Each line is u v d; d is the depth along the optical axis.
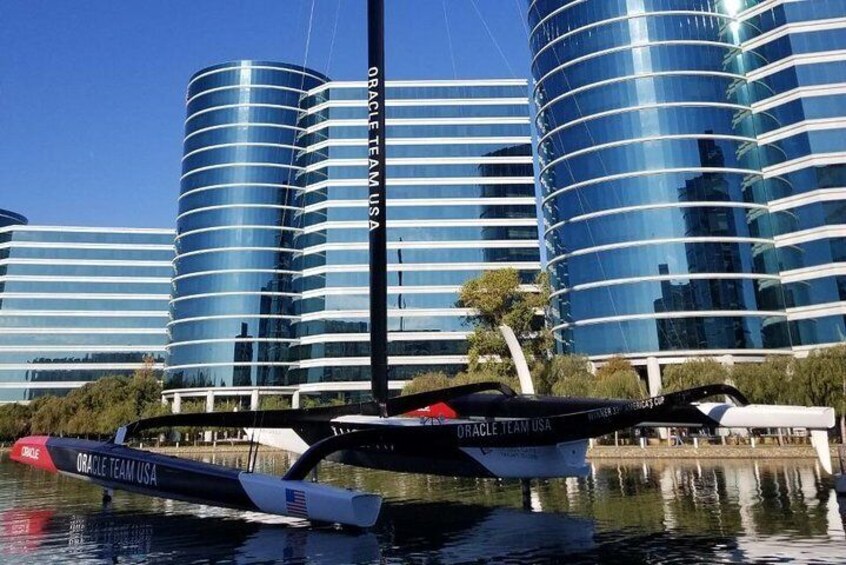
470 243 91.50
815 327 57.66
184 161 104.69
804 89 61.81
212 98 104.19
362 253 93.94
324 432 17.17
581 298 62.53
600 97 65.75
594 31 67.81
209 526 15.11
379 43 19.94
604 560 10.69
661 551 11.30
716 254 59.12
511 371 57.75
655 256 59.59
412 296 89.38
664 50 64.88
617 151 63.53
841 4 63.16
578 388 48.31
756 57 65.44
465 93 97.25
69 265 126.50
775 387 40.88
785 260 60.47
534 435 14.72
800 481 22.81
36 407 95.19
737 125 63.88
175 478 15.66
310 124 103.31
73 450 17.89
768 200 62.50
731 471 28.11
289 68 106.06
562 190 66.69
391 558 11.27
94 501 20.33
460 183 93.62
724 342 56.81
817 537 12.25
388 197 92.69
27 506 19.25
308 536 13.66
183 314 96.19
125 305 127.19
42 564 11.25
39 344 122.31
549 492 21.39
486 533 13.56
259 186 99.31
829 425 14.70
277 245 97.62
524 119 96.62
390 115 95.62
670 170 61.34
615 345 59.22
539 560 10.81
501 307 62.84
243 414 16.88
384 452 16.78
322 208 96.38
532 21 76.19
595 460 37.47
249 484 14.62
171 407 86.62
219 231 97.62
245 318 93.81
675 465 32.50
